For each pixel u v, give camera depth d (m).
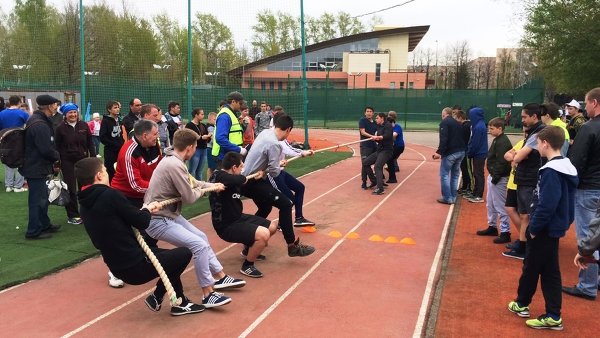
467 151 10.29
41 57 30.47
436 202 10.02
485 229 7.92
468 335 4.36
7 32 34.62
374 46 62.34
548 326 4.45
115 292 5.25
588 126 5.04
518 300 4.73
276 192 5.96
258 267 6.04
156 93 26.30
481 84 72.19
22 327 4.43
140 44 28.95
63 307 4.86
